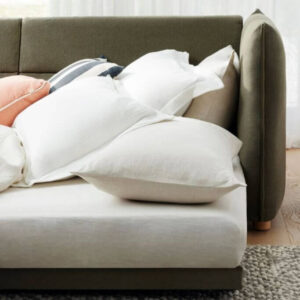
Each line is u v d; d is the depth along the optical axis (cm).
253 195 206
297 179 295
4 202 159
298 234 215
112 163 153
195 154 154
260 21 207
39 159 178
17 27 272
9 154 177
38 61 269
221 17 263
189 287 153
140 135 162
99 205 156
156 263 151
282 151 209
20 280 155
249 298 158
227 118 221
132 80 224
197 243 148
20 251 152
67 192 167
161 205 156
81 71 239
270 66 198
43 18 272
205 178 150
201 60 260
